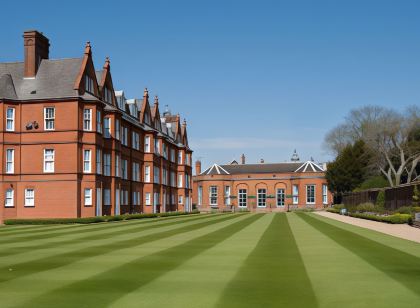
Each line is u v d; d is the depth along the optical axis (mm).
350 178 76438
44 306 8453
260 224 32406
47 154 40125
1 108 40125
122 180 48969
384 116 82562
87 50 42156
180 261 13648
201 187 87938
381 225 31000
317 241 19562
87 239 20688
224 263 13281
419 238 21031
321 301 8750
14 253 15484
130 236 22234
